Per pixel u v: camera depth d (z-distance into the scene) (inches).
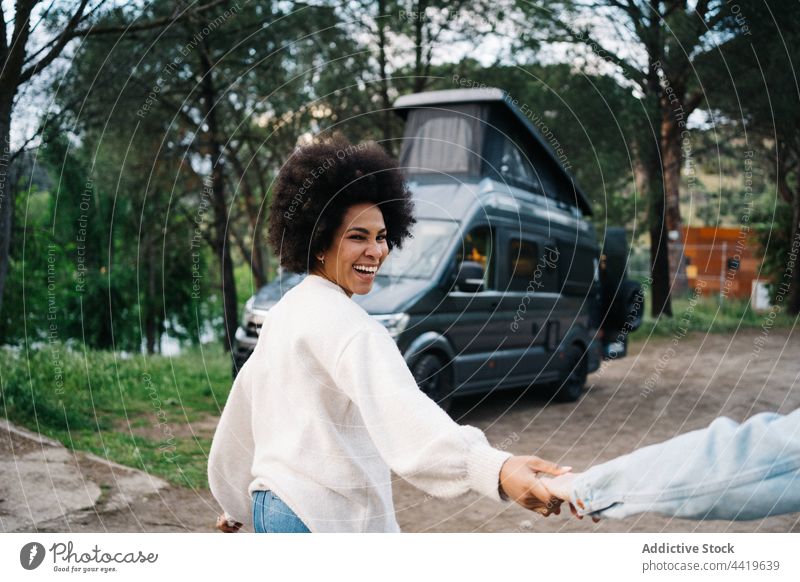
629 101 319.9
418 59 325.4
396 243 57.7
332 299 48.1
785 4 266.4
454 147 228.1
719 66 290.5
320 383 46.8
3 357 194.7
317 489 46.5
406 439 40.1
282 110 340.2
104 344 380.8
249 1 272.1
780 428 26.2
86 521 119.3
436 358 189.5
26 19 155.1
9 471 136.3
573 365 246.2
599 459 171.6
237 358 206.4
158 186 322.0
